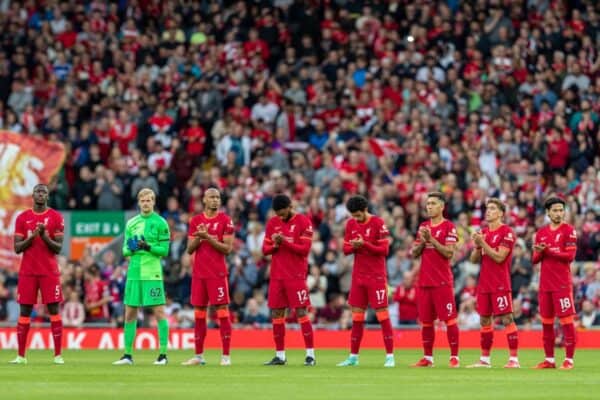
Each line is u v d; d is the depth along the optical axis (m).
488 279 61.47
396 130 110.69
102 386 46.69
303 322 63.19
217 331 91.56
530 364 66.75
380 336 91.69
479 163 107.50
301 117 114.88
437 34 120.94
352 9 125.38
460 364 66.44
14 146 105.44
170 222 100.50
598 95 116.50
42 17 124.25
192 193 106.25
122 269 96.12
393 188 103.88
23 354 64.56
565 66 118.00
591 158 110.12
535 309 93.94
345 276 96.38
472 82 117.25
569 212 100.69
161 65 120.38
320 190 103.88
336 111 115.06
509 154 109.19
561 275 61.00
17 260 102.94
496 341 90.62
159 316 64.06
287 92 117.56
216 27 123.62
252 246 99.25
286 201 62.38
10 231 103.75
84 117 116.06
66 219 105.25
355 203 61.97
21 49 120.62
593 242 99.31
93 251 104.94
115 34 122.62
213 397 42.00
